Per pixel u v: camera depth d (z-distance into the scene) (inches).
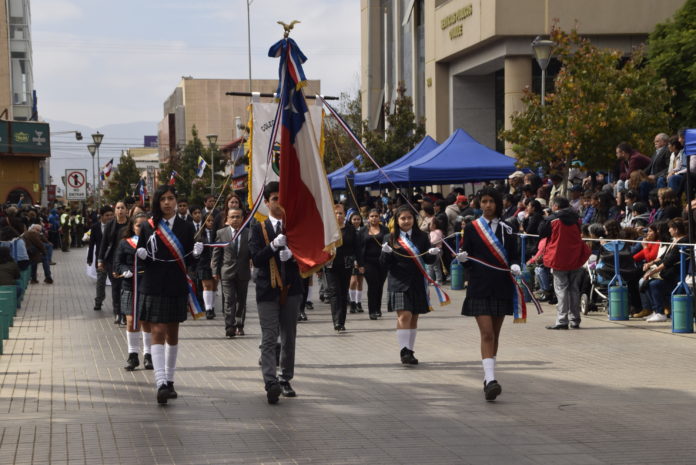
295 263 351.3
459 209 925.8
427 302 429.4
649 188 660.7
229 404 339.0
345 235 551.2
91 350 493.4
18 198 2299.5
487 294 344.5
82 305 762.8
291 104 362.0
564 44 901.8
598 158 861.8
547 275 684.1
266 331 343.9
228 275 538.3
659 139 704.4
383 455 262.7
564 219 539.8
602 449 267.3
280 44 362.3
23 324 622.5
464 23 1493.6
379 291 622.8
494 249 345.1
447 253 906.1
